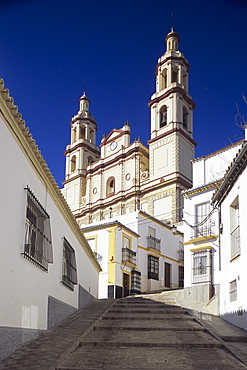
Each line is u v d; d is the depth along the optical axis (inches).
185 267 810.8
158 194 1581.0
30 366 275.6
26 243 350.6
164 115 1728.6
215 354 338.0
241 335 413.4
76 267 616.1
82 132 2148.1
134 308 663.1
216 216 786.2
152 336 416.5
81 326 467.5
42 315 404.2
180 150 1609.3
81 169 1979.6
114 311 627.8
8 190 305.3
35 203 377.1
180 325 495.2
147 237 1200.8
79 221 1861.5
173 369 282.4
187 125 1727.4
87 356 323.3
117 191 1744.6
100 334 428.5
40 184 402.6
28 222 364.5
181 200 1524.4
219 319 562.9
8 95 286.0
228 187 547.2
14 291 315.3
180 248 1353.3
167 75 1766.7
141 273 1139.3
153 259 1192.8
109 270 1040.2
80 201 1914.4
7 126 303.0
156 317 555.8
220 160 820.0
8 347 301.9
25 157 350.0
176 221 1473.9
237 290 494.9
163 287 1214.3
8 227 303.6
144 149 1756.9
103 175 1847.9
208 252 775.1
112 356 324.8
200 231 803.4
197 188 817.5
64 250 534.0
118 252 1060.5
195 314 593.9
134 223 1180.5
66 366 285.6
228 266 547.8
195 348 364.2
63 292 514.9
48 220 423.8
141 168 1706.4
